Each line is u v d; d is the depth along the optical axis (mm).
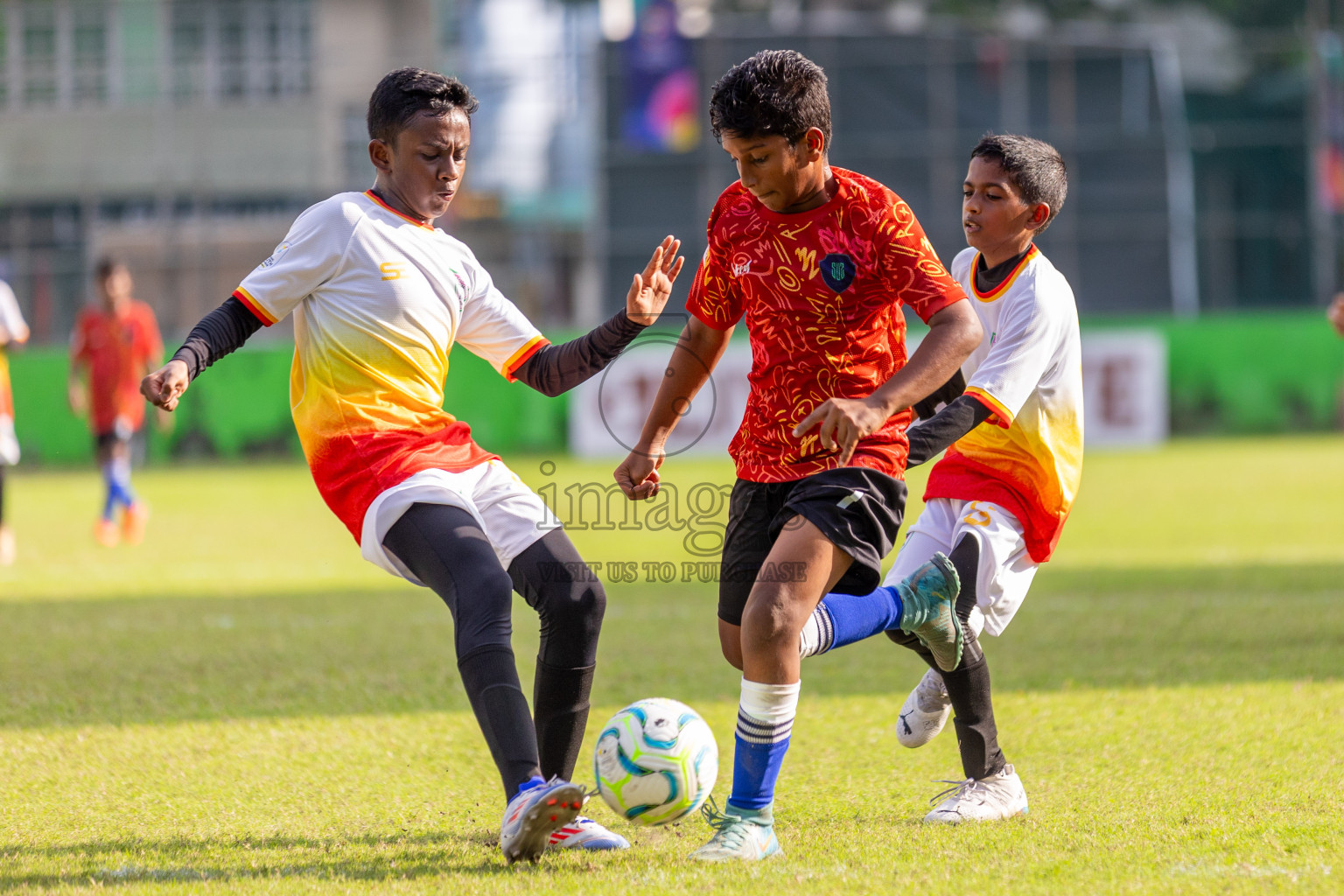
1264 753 14828
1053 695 18297
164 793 13891
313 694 18844
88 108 77688
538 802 10484
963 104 78188
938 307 11414
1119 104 78062
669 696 18781
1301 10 109062
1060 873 10648
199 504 51250
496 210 76688
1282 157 85625
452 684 19578
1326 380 71875
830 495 11555
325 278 12008
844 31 78062
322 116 78812
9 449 34719
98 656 21719
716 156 76562
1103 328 70875
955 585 12266
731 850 11328
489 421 66562
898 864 11031
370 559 11961
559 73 76750
